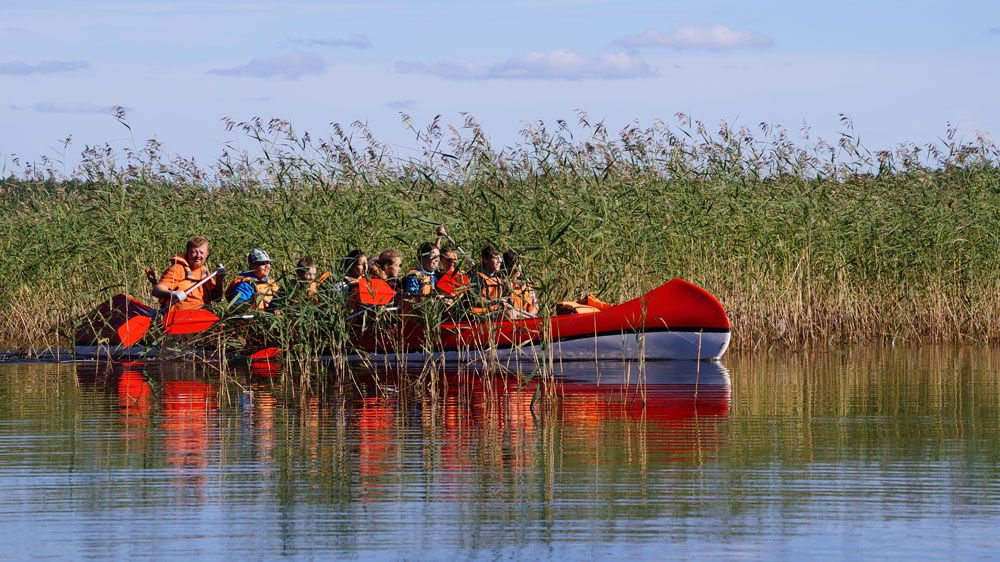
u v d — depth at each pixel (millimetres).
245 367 45750
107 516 21453
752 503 22266
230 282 48375
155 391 38344
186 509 21969
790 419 31922
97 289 53750
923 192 57750
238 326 46469
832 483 23844
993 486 23562
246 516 21453
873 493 22984
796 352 51719
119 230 53750
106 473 24938
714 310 46719
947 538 19969
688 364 46312
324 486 23703
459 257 42000
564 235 47188
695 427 30562
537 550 19406
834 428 30344
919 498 22578
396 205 47094
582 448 27594
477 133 48406
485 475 24641
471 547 19562
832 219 56375
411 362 46750
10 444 28312
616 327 46812
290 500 22578
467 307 40656
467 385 40094
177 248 53812
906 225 57125
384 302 45281
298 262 45969
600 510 21797
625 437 29062
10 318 55688
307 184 50156
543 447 27719
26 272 55469
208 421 31891
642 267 50719
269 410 33969
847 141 56625
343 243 47781
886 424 30953
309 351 41562
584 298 49188
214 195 54281
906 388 38594
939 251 57062
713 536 20109
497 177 48531
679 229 52750
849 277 57375
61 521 21141
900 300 57500
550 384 40156
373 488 23531
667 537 20062
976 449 27359
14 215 56469
